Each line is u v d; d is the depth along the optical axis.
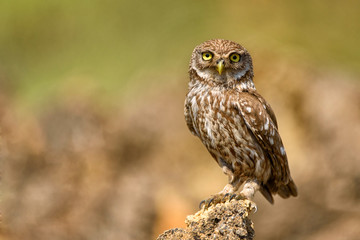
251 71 8.66
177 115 16.86
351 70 21.25
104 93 21.11
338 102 16.08
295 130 15.77
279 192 9.23
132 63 25.72
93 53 25.95
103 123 16.45
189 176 15.13
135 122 16.64
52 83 23.83
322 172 14.67
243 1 27.91
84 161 14.78
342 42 26.52
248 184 8.39
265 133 8.28
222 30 27.03
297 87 16.53
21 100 19.80
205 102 8.36
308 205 14.20
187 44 26.73
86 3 26.95
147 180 14.78
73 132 15.62
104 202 13.84
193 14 27.52
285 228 13.83
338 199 14.36
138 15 27.20
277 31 26.89
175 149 15.87
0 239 10.60
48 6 26.44
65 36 26.11
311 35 26.86
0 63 24.09
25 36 25.67
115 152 15.73
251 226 7.19
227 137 8.35
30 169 13.41
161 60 25.88
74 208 13.37
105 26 26.73
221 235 6.95
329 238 13.51
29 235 12.09
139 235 13.60
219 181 15.03
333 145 15.13
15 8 25.95
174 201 14.25
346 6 27.58
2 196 10.57
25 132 14.28
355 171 14.51
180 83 18.16
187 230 7.09
